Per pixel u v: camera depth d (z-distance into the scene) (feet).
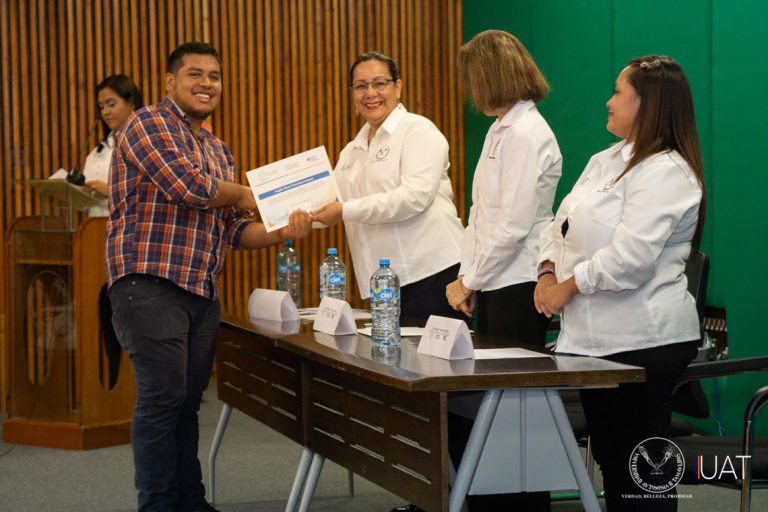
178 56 10.02
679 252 7.82
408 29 22.76
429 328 7.91
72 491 12.92
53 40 21.15
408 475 7.29
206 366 10.35
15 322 16.29
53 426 15.72
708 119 14.40
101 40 21.47
